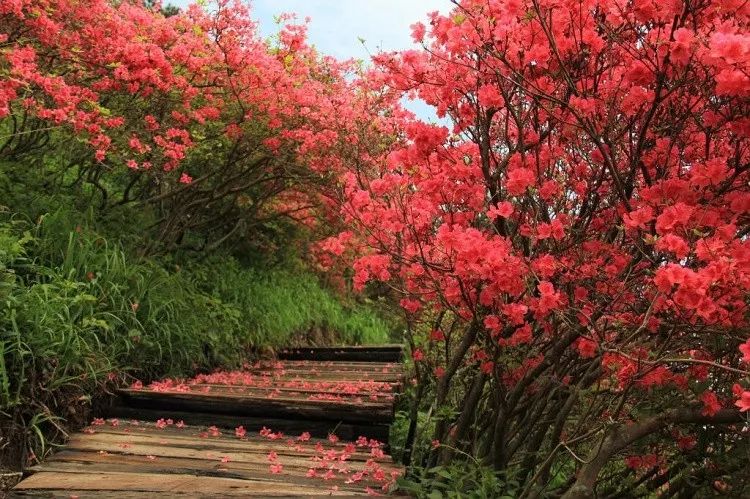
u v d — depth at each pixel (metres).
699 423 2.32
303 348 7.95
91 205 5.61
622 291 2.53
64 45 5.02
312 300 9.37
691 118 2.67
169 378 5.12
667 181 2.39
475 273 2.72
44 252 4.68
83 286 4.61
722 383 2.49
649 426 2.36
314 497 2.82
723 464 2.64
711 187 2.45
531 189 2.89
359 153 5.12
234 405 4.36
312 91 6.27
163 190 6.98
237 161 6.78
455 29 2.78
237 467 3.34
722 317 2.17
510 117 3.41
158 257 6.34
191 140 6.21
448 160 3.06
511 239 2.95
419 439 4.36
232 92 6.09
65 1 5.02
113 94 5.39
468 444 3.57
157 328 5.19
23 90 4.77
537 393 3.30
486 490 2.82
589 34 2.62
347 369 6.77
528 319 3.21
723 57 1.86
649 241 2.10
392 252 3.26
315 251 9.31
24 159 5.63
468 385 3.99
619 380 2.52
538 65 2.70
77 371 4.10
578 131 2.87
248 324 7.16
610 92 2.74
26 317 3.78
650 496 3.28
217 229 8.30
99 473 3.14
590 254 2.88
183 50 5.34
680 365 2.61
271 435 4.14
